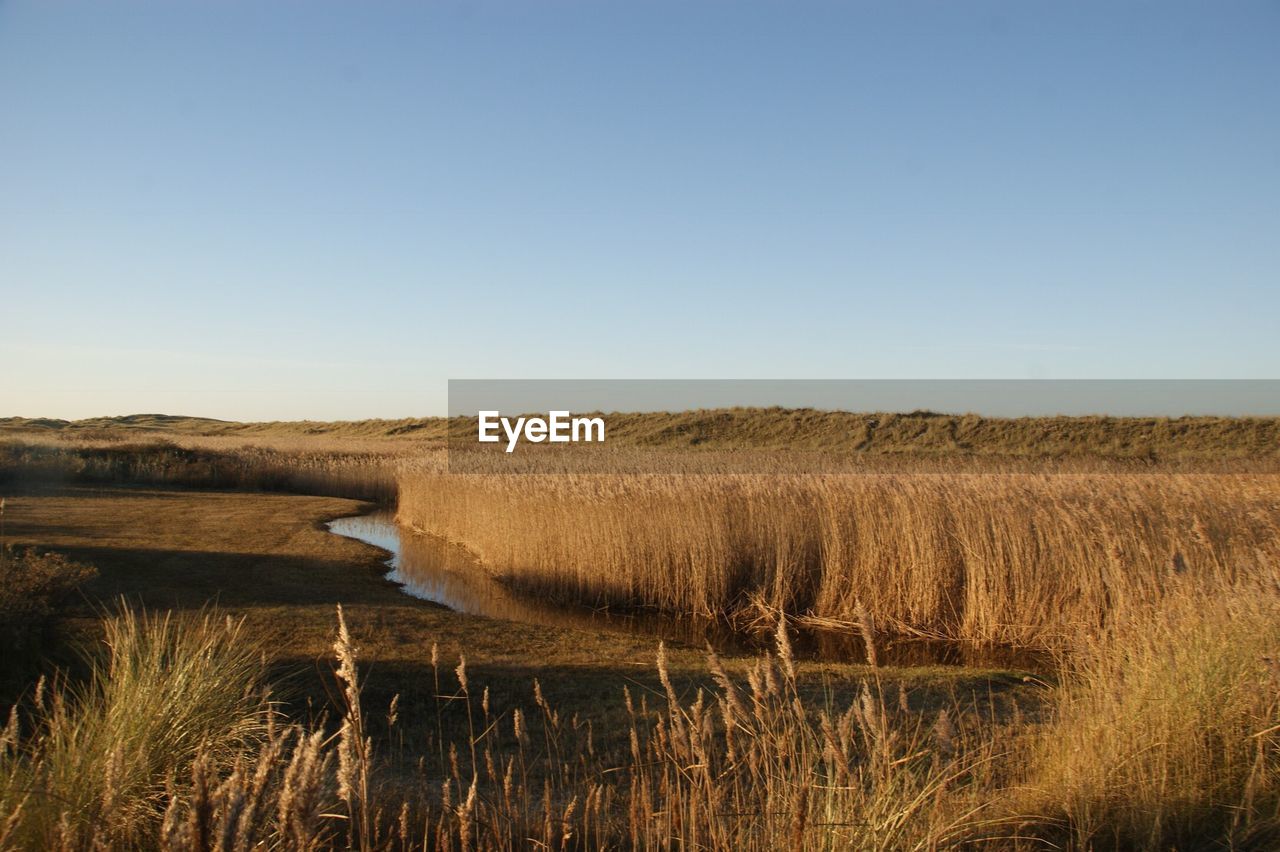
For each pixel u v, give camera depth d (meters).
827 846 3.57
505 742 6.24
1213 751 4.83
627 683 7.79
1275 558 8.55
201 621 8.69
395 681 7.54
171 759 4.18
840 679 7.85
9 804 3.44
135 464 30.28
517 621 11.35
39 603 7.12
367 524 22.50
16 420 75.94
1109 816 4.39
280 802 2.56
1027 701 7.19
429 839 4.20
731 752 3.76
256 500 25.30
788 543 12.59
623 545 13.26
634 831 3.72
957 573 11.42
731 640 11.19
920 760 4.80
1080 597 10.23
